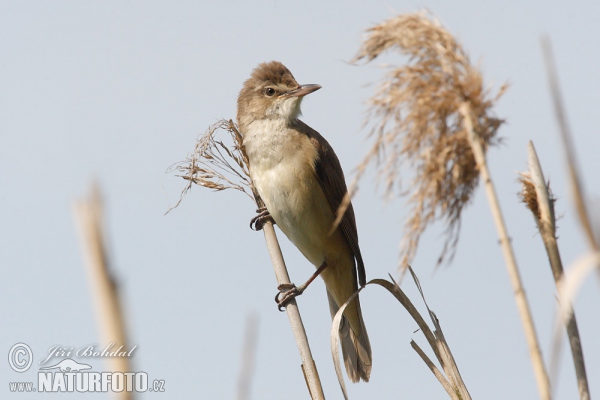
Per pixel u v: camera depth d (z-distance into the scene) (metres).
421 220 4.54
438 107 4.51
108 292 1.95
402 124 4.51
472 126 4.49
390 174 4.52
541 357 4.30
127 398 2.42
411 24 4.64
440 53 4.58
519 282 4.38
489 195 4.46
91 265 1.92
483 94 4.59
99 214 1.90
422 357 6.30
